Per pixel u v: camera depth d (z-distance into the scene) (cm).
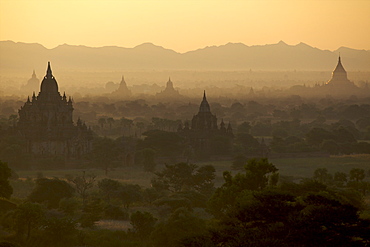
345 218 9631
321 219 9581
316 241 9438
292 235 9562
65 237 16388
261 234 9700
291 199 10712
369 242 9694
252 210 10481
